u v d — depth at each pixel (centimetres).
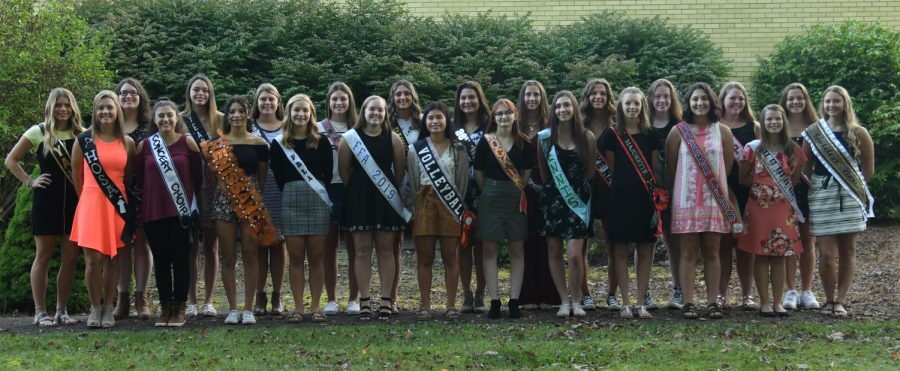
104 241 670
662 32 1341
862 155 735
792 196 717
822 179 728
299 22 1258
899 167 1215
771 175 714
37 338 642
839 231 722
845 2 1455
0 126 970
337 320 712
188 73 1177
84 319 723
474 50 1268
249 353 602
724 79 1377
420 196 707
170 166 670
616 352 594
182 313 689
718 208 702
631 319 706
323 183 695
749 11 1452
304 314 739
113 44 1179
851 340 637
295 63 1180
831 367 554
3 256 761
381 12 1291
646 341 626
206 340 635
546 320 705
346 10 1312
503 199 704
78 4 1250
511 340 630
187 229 674
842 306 734
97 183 668
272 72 1195
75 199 690
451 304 719
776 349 602
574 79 1248
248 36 1205
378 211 698
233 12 1241
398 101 739
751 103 1357
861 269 998
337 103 743
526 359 581
